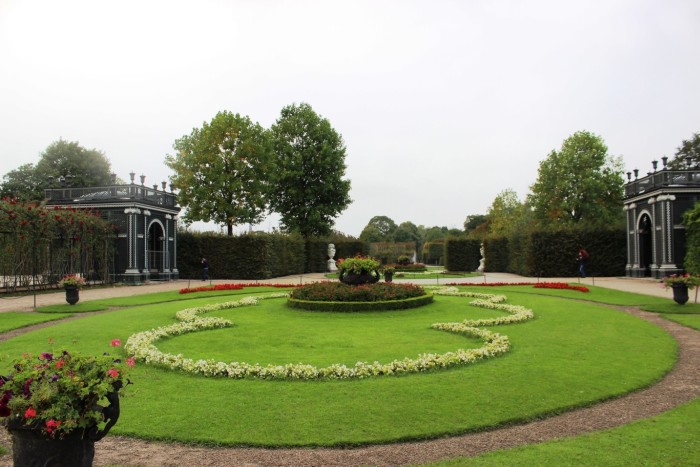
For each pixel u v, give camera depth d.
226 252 41.56
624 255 38.72
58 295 25.34
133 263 34.62
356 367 8.78
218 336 12.48
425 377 8.41
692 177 32.03
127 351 10.56
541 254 39.12
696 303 18.55
